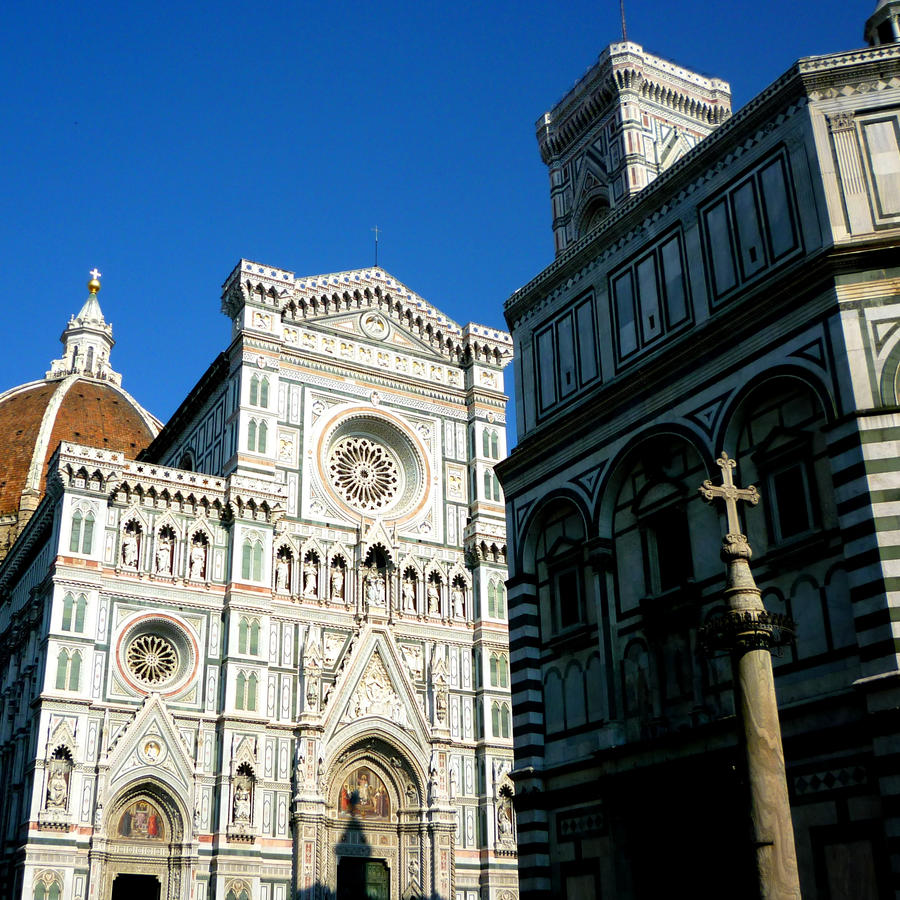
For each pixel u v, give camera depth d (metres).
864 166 31.66
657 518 35.50
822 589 29.23
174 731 67.44
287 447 79.19
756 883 21.92
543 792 37.28
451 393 89.06
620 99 74.56
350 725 73.44
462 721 78.75
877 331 29.45
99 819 63.34
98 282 195.12
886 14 39.06
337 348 84.38
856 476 28.38
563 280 42.62
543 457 40.69
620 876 33.06
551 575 39.72
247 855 66.56
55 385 172.00
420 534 82.94
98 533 69.06
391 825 74.06
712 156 36.34
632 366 38.22
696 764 30.98
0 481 150.62
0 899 68.31
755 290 33.72
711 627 24.23
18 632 77.50
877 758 26.11
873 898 26.06
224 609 72.12
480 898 74.25
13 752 71.50
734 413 32.84
